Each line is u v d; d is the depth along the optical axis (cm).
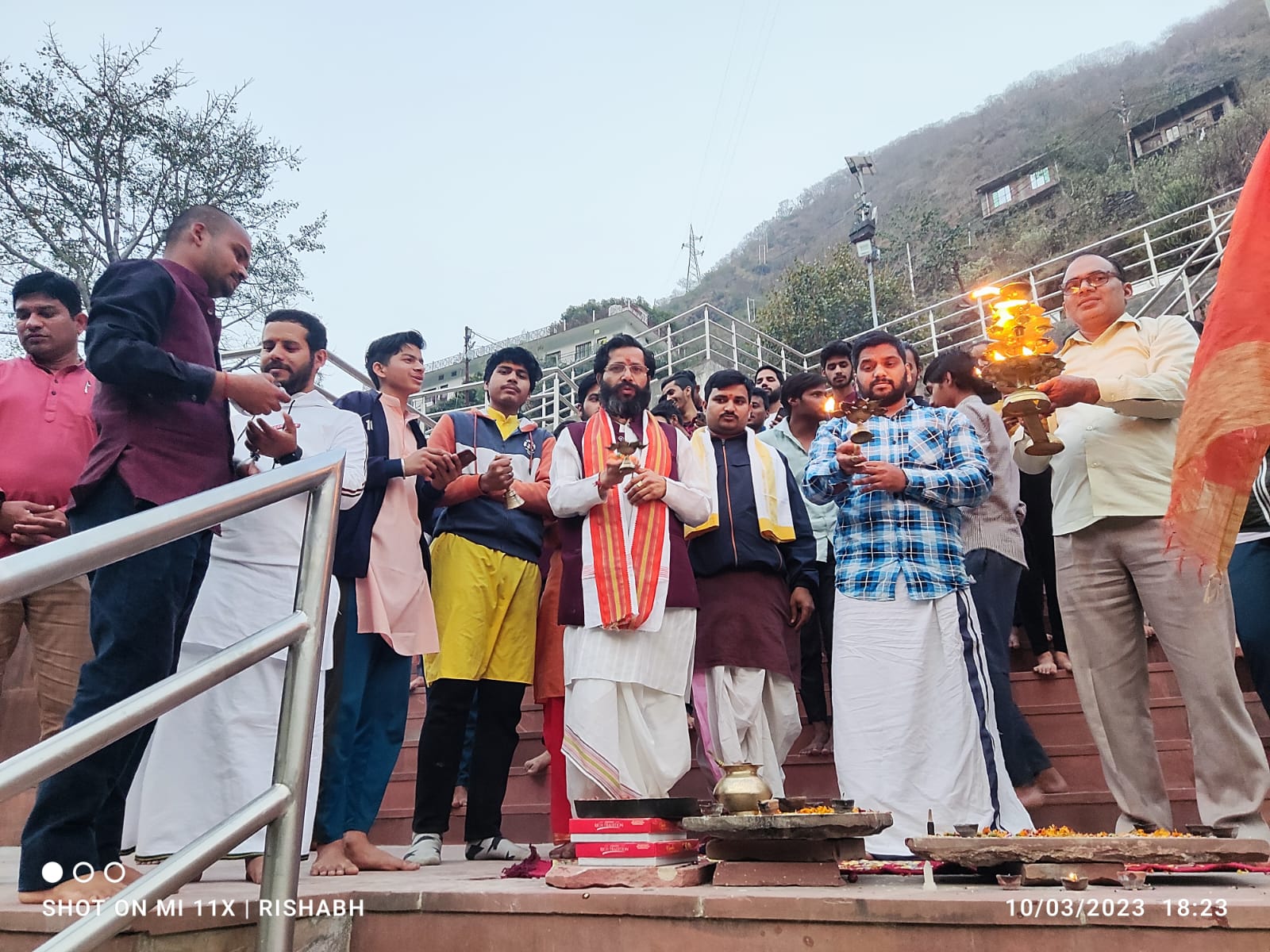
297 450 254
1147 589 285
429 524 371
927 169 7988
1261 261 175
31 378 312
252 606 264
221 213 254
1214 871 203
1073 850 192
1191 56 6141
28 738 494
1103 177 4016
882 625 282
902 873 218
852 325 2748
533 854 270
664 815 218
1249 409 170
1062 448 261
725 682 319
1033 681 413
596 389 488
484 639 331
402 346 366
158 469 218
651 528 300
